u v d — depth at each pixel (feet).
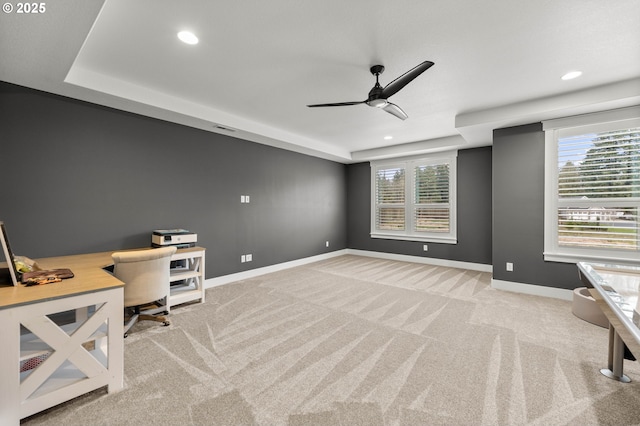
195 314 9.72
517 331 8.42
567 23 6.07
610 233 10.34
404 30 6.36
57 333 5.03
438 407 5.20
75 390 5.19
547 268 11.67
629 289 5.14
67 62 6.88
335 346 7.51
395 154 18.69
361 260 20.06
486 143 15.75
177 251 10.34
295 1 5.42
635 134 9.82
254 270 15.37
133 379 6.06
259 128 13.78
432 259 18.58
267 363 6.68
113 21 5.99
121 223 10.38
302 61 7.73
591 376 6.15
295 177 18.08
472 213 17.07
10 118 8.08
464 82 9.05
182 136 12.18
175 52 7.29
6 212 8.08
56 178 8.91
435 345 7.57
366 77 8.68
